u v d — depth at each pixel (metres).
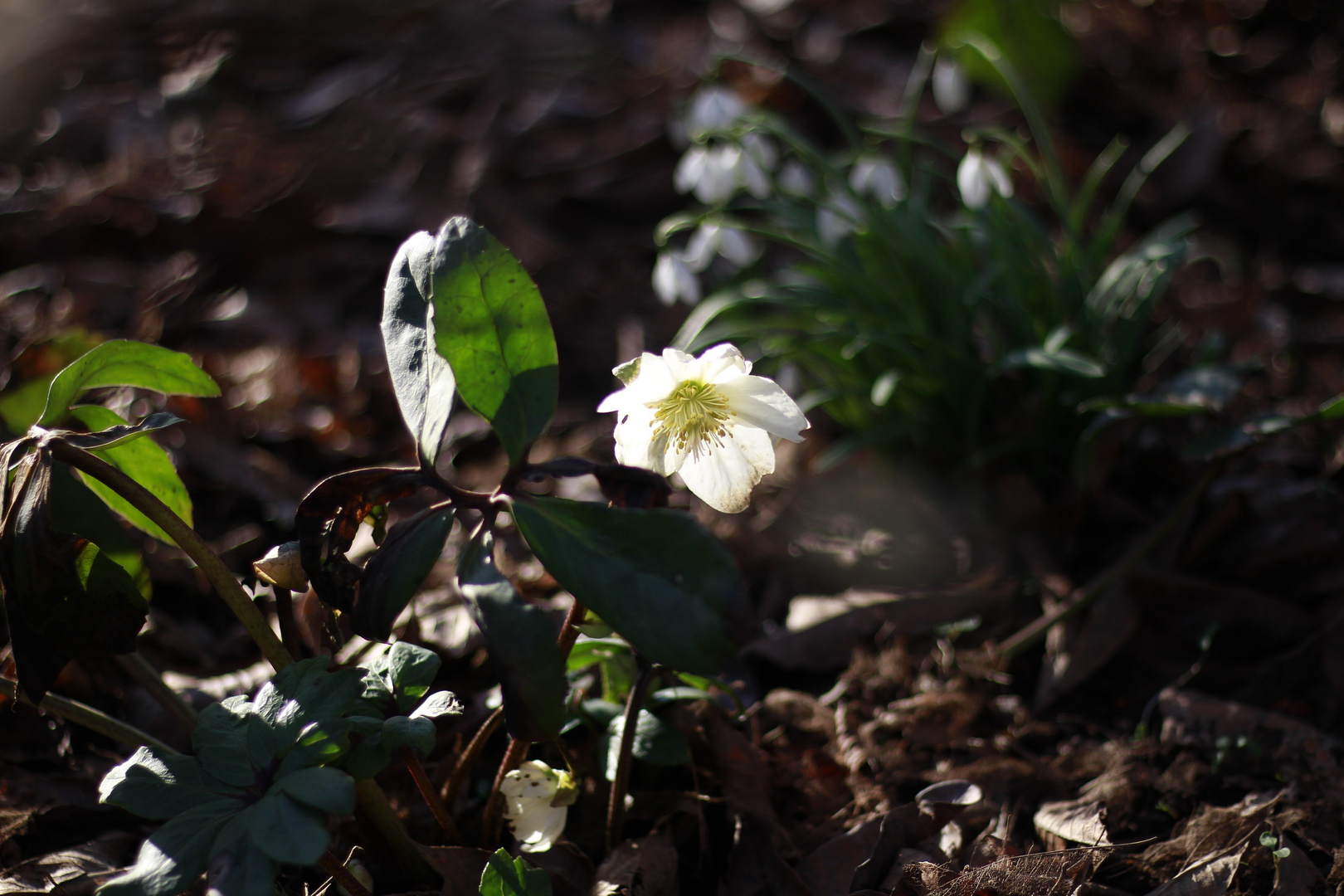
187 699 1.00
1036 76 2.01
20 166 2.01
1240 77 2.28
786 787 0.98
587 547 0.82
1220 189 1.89
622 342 1.54
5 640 1.00
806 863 0.93
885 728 1.02
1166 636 1.07
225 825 0.81
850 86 2.17
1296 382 1.37
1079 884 0.91
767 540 1.16
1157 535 1.06
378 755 0.84
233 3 2.44
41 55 2.24
